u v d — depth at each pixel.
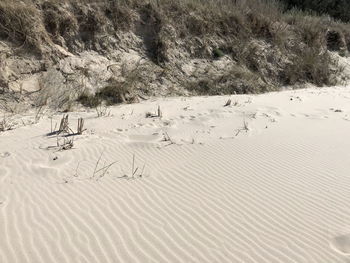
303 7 21.05
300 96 12.16
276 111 10.11
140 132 8.17
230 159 6.82
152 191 5.61
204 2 14.94
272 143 7.64
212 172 6.30
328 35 17.69
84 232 4.56
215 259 4.17
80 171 6.18
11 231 4.52
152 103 10.70
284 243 4.48
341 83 15.63
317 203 5.39
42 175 6.00
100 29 12.06
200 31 13.87
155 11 13.16
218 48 13.95
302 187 5.84
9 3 10.80
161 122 8.91
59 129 8.07
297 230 4.75
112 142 7.51
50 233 4.51
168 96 11.56
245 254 4.27
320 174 6.29
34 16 11.02
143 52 12.52
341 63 16.88
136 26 12.80
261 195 5.57
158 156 6.90
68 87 10.50
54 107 9.87
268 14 16.09
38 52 10.71
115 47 12.16
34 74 10.42
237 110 10.08
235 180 6.04
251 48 14.48
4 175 5.98
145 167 6.43
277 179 6.09
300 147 7.46
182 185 5.83
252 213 5.10
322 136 8.16
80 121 8.13
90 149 7.11
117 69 11.61
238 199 5.45
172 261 4.12
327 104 11.24
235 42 14.35
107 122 8.84
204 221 4.88
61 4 11.70
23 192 5.45
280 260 4.20
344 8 21.27
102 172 6.17
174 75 12.37
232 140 7.77
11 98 9.71
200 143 7.55
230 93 12.47
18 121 8.70
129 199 5.36
